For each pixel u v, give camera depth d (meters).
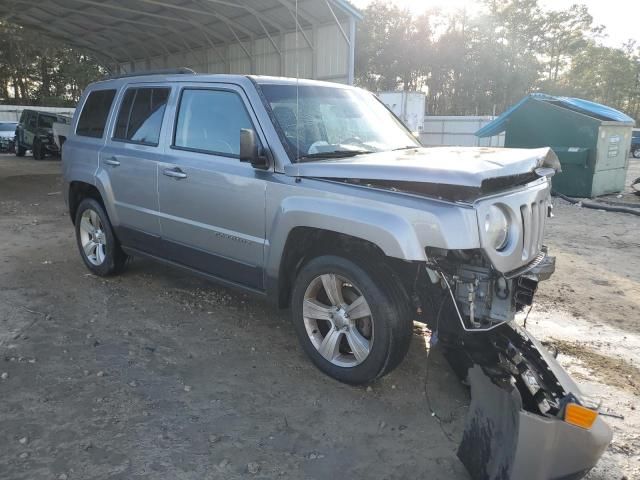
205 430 3.22
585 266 7.13
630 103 89.50
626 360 4.34
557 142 13.46
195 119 4.64
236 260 4.32
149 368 3.95
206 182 4.38
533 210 3.49
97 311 5.00
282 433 3.22
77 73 54.31
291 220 3.75
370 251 3.53
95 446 3.03
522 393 2.89
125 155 5.21
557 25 70.94
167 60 24.05
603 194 13.59
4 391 3.56
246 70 19.47
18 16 20.00
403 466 2.97
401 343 3.47
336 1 13.92
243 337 4.52
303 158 3.94
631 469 2.99
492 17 65.31
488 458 2.68
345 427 3.30
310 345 3.90
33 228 8.61
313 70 16.28
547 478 2.56
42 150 22.14
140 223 5.18
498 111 66.88
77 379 3.75
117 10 18.09
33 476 2.76
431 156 3.76
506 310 3.25
